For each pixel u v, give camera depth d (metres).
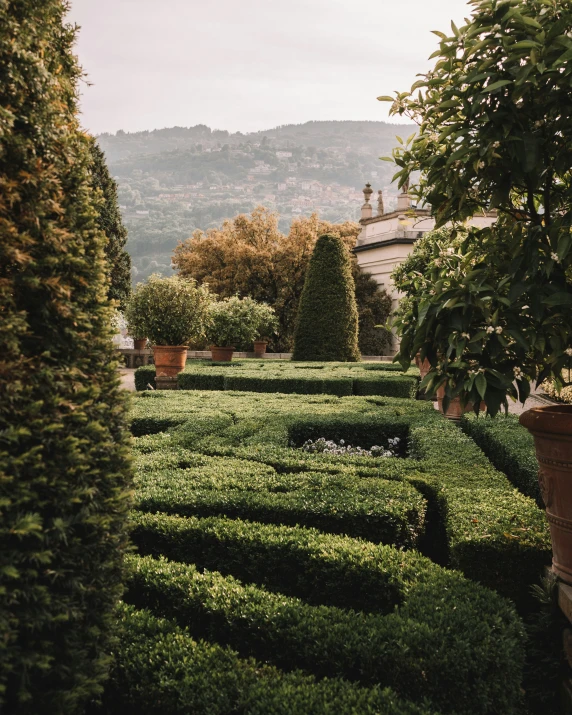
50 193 1.78
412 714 1.88
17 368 1.64
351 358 20.12
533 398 13.64
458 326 2.59
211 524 3.26
